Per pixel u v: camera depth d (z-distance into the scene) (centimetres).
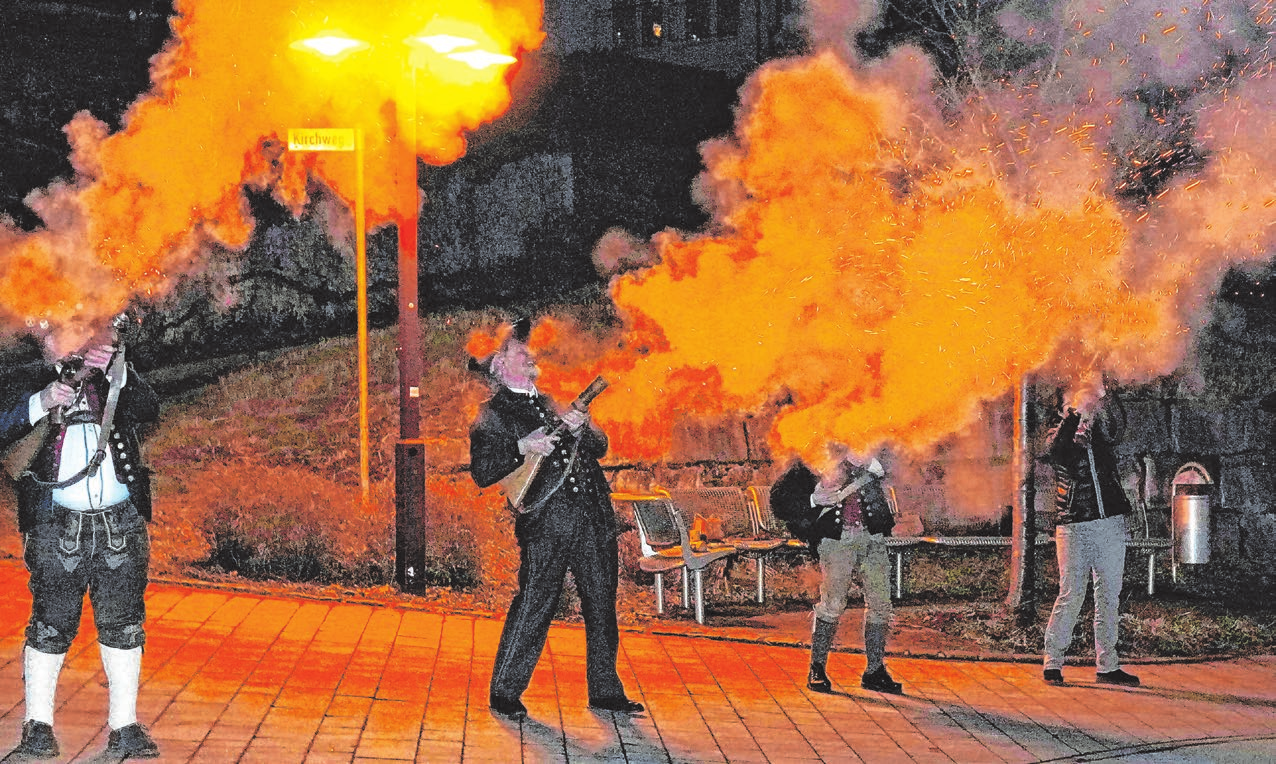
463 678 810
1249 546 1422
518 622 741
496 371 758
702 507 1197
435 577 1112
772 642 988
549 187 1953
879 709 816
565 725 729
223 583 1035
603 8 2708
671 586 1177
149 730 657
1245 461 1445
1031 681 919
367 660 835
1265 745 773
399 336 1073
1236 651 1049
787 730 753
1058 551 923
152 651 814
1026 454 1102
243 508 1267
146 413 623
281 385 1798
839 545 846
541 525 745
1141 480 1401
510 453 744
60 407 598
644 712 768
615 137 2047
